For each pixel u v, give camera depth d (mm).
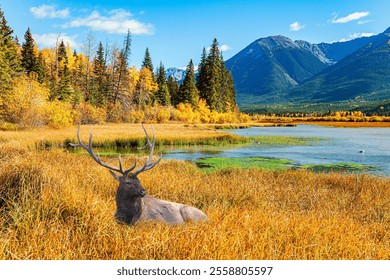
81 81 65312
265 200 10273
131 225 5773
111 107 64562
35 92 42625
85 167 12922
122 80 68438
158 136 36562
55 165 12570
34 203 5840
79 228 5074
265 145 35312
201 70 80938
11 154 12539
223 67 85438
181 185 10875
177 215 6324
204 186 10906
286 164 22562
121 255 4488
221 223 5918
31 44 58750
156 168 15445
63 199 6027
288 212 8531
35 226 5055
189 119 71375
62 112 45219
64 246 4512
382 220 8969
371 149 31844
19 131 36500
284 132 59406
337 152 29422
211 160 23438
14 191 6336
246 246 4977
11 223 5383
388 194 12492
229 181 12711
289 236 5594
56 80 55594
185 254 4574
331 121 125938
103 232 4953
